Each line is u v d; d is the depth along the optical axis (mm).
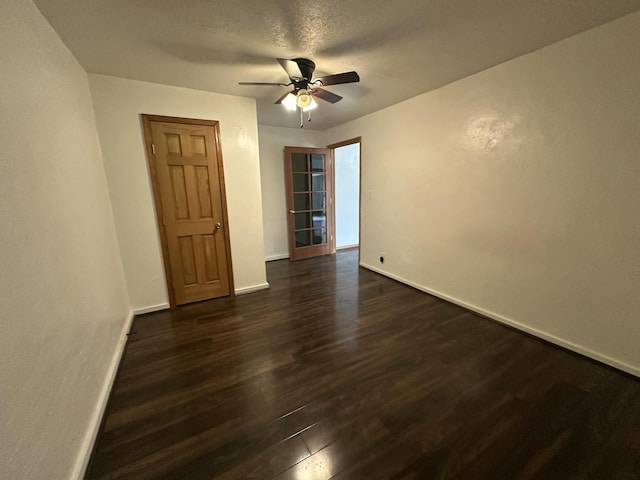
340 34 1780
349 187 5754
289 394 1696
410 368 1922
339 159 5531
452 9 1529
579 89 1833
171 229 2848
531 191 2170
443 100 2779
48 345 1119
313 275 4074
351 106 3477
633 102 1628
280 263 4770
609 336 1865
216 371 1924
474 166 2574
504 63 2225
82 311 1507
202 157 2887
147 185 2670
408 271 3545
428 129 2990
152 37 1769
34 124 1262
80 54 1948
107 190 2453
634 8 1530
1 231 922
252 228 3309
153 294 2842
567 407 1559
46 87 1443
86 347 1505
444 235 2975
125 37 1755
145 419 1522
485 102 2402
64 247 1391
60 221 1391
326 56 2092
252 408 1591
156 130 2635
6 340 879
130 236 2646
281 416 1531
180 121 2721
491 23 1674
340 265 4609
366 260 4359
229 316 2760
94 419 1455
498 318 2531
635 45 1588
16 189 1043
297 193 4938
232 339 2336
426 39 1858
